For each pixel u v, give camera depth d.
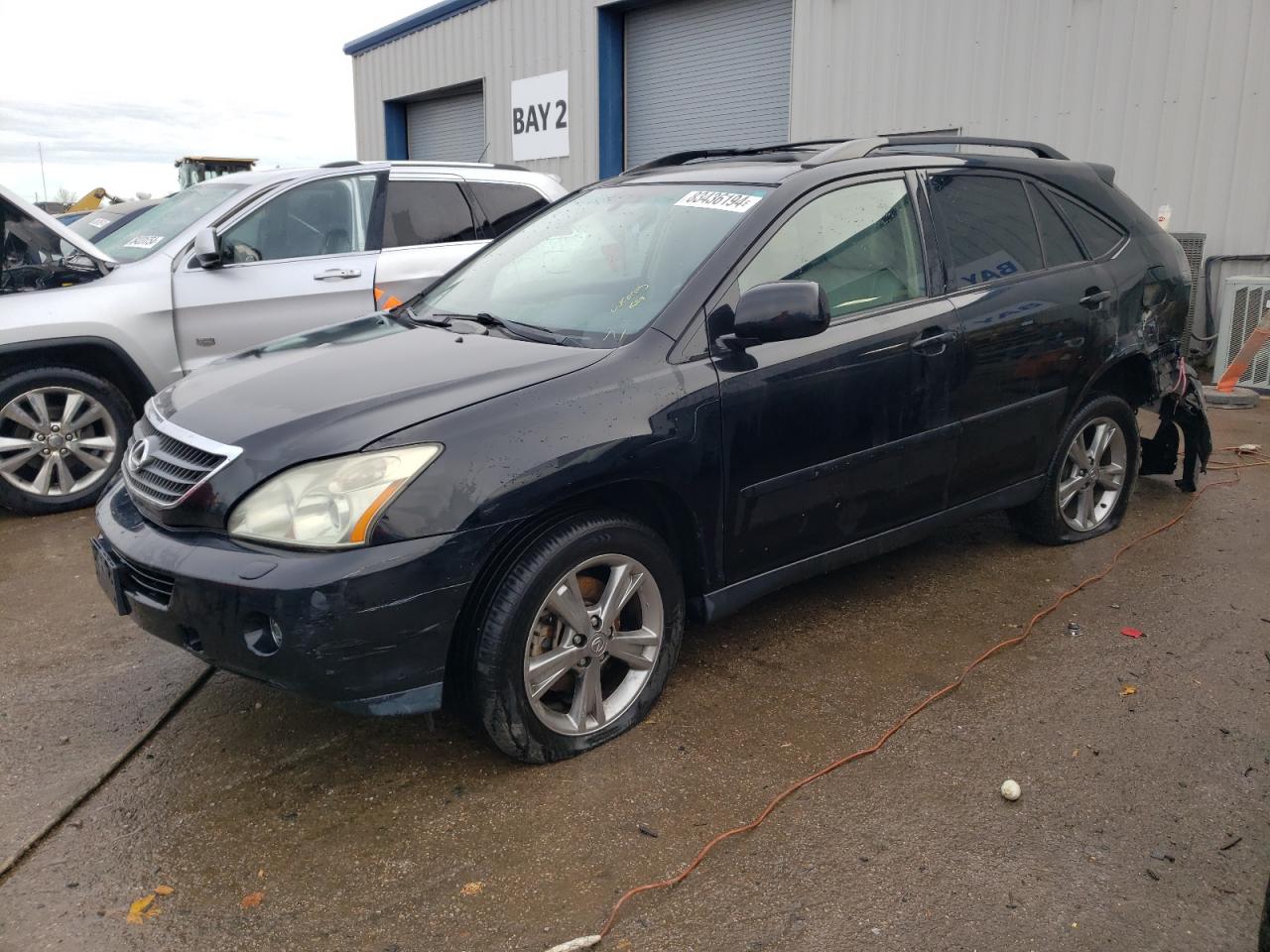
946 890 2.42
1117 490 4.87
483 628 2.75
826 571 3.62
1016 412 4.09
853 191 3.66
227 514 2.66
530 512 2.73
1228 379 7.88
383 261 6.48
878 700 3.32
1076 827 2.65
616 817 2.72
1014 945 2.24
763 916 2.34
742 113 11.93
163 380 5.73
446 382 2.90
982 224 4.07
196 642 2.70
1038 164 4.43
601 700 3.06
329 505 2.56
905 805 2.75
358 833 2.68
